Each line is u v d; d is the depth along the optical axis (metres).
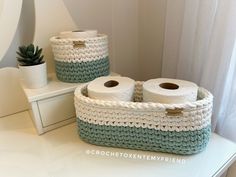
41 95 0.61
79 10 0.83
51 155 0.56
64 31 0.74
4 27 0.66
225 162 0.52
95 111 0.55
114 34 0.94
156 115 0.51
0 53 0.67
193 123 0.51
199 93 0.58
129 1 0.93
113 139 0.57
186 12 0.69
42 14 0.70
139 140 0.55
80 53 0.65
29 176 0.50
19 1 0.66
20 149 0.59
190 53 0.73
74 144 0.60
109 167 0.52
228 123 0.67
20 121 0.72
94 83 0.61
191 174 0.50
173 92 0.54
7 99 0.73
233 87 0.64
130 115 0.53
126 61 1.01
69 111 0.68
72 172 0.51
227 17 0.58
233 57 0.62
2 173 0.51
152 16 0.91
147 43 0.97
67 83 0.68
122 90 0.56
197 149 0.54
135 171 0.51
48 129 0.65
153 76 0.98
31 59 0.62
